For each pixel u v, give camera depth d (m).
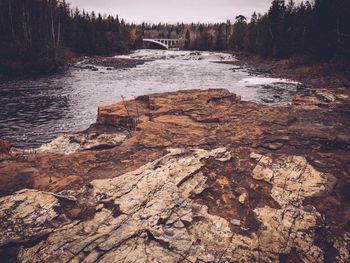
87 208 6.57
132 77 41.72
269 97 26.97
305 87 30.84
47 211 6.43
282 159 8.88
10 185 7.50
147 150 9.69
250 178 7.98
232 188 7.54
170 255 5.47
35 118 21.53
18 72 41.25
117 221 6.14
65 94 29.59
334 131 11.56
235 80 38.31
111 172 8.20
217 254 5.62
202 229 6.15
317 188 7.63
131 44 122.25
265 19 74.81
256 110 14.31
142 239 5.74
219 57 80.06
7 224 6.07
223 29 139.75
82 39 74.38
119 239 5.71
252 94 28.52
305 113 14.88
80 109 23.98
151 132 11.23
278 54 60.81
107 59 67.00
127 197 6.81
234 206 6.93
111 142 10.98
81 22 78.62
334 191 7.58
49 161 9.02
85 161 8.99
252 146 9.94
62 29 70.19
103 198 6.84
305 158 8.98
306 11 61.78
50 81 37.66
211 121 12.47
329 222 6.62
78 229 5.99
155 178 7.48
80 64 57.09
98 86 34.28
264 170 8.33
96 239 5.72
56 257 5.41
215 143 10.12
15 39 46.38
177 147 9.84
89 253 5.45
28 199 6.72
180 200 6.83
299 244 6.05
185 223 6.23
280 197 7.28
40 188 7.35
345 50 38.28
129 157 9.19
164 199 6.78
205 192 7.34
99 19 93.31
